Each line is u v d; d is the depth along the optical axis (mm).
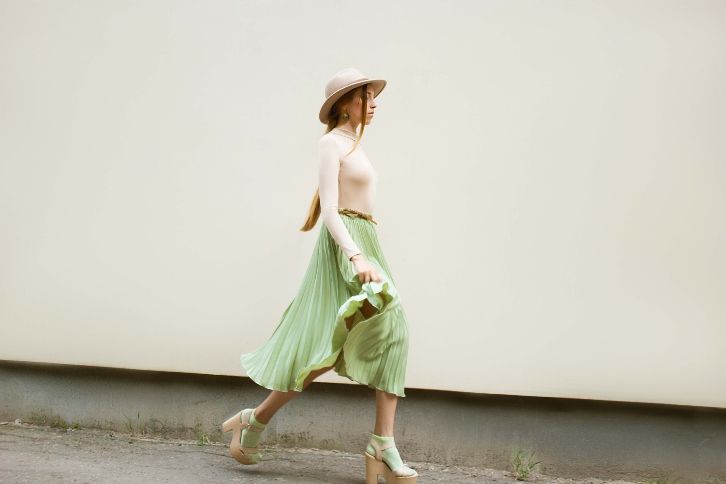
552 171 3818
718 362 3658
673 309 3697
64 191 4156
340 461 3609
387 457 2953
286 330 3107
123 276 4082
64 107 4184
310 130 4008
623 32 3812
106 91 4164
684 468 3641
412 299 3865
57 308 4113
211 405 3951
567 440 3711
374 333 2902
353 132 3205
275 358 3078
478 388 3785
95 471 3070
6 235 4172
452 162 3889
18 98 4219
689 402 3658
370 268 2898
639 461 3668
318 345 3000
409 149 3924
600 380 3717
